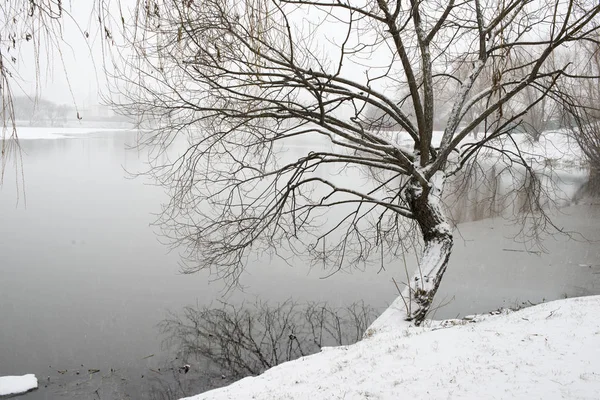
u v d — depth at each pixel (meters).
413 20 9.64
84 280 15.76
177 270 17.00
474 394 5.02
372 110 13.70
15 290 14.89
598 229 21.97
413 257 18.80
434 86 12.64
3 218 24.30
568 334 6.60
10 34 3.14
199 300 14.20
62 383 9.59
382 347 7.54
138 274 16.53
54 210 26.19
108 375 9.88
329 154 10.35
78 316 12.84
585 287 14.81
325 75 8.41
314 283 16.05
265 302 14.28
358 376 6.41
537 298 13.95
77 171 39.66
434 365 6.16
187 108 8.99
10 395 9.00
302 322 12.80
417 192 10.04
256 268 17.58
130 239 20.83
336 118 10.04
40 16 3.17
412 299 9.52
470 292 14.58
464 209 26.97
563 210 26.11
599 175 30.25
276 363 10.63
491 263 17.52
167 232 21.59
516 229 22.64
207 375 9.98
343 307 13.93
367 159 10.34
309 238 21.50
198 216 21.61
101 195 30.61
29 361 10.54
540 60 9.11
